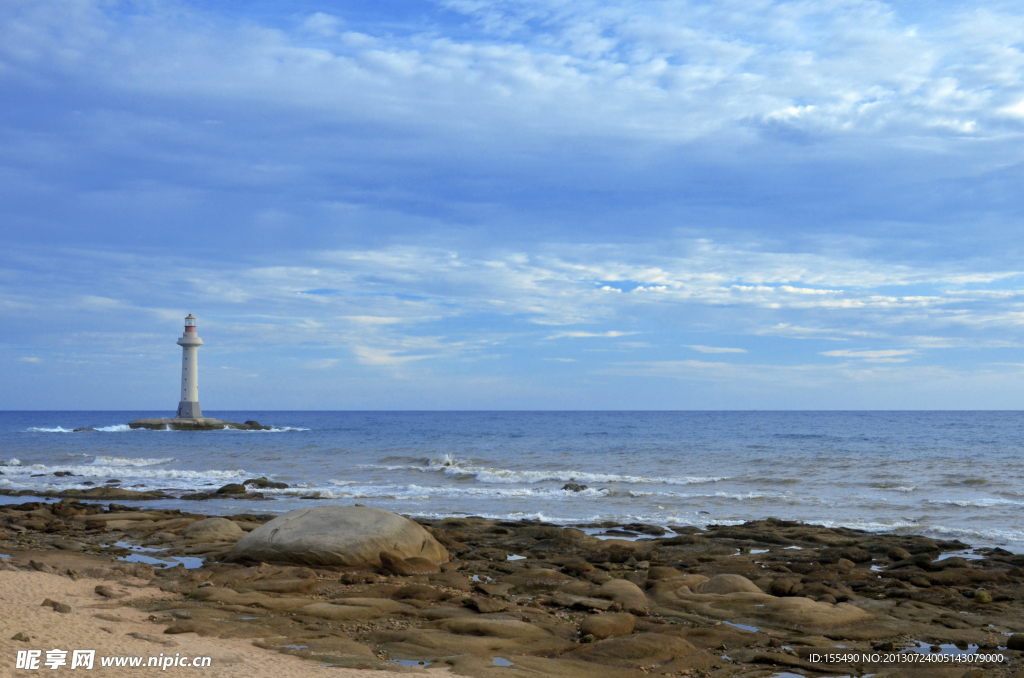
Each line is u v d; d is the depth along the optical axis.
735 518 24.20
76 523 21.89
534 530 20.27
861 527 22.55
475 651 10.07
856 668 9.68
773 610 12.15
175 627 10.48
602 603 12.70
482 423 120.69
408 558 15.77
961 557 17.72
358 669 9.02
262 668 8.74
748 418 145.88
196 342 103.25
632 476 35.81
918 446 53.94
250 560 16.00
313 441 65.56
